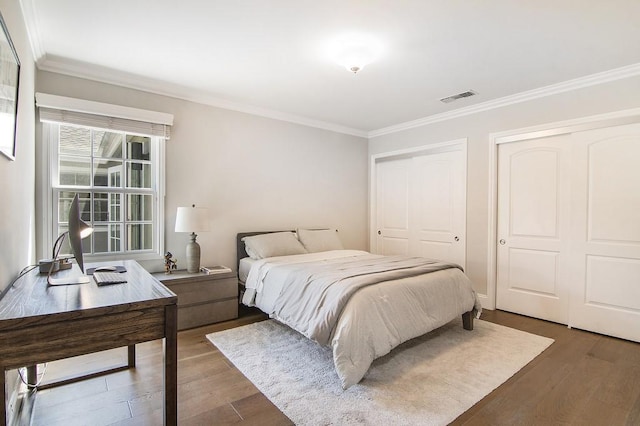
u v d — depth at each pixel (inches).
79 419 71.7
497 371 94.3
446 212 173.9
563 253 133.7
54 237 115.8
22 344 46.4
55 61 112.9
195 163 146.9
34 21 88.3
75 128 121.4
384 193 207.8
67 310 49.4
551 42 98.8
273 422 71.4
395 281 104.3
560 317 134.9
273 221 173.3
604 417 73.9
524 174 145.1
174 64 115.8
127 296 58.0
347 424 70.8
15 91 71.9
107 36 97.1
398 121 188.7
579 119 128.1
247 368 95.3
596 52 105.0
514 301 149.0
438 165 177.5
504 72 121.0
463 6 81.3
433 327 106.3
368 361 86.0
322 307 95.3
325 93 144.0
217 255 154.0
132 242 133.9
